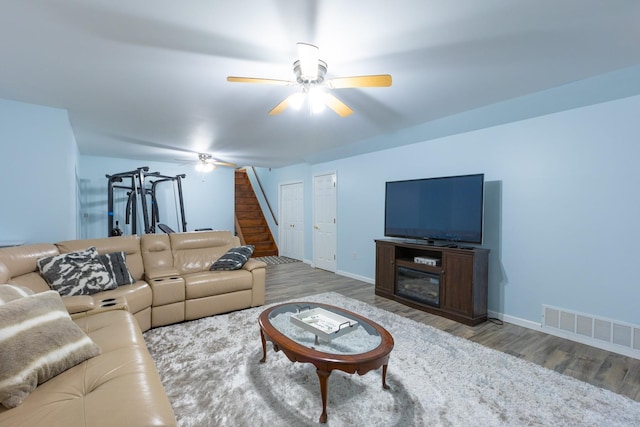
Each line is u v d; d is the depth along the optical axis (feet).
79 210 16.76
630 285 7.89
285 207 23.84
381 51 6.38
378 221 15.34
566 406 5.85
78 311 6.67
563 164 9.02
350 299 12.79
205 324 9.87
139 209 20.79
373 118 10.88
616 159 8.07
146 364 4.80
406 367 7.23
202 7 4.97
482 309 10.30
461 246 11.21
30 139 9.64
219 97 8.89
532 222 9.71
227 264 11.80
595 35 5.82
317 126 12.00
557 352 8.11
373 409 5.74
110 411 3.53
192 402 5.91
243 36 5.84
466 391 6.31
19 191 9.58
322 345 5.96
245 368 7.14
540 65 7.00
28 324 4.31
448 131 11.76
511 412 5.68
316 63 5.70
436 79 7.72
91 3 4.86
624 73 7.22
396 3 4.89
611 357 7.84
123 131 12.71
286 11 5.08
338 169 17.93
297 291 14.07
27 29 5.56
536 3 4.91
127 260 10.52
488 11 5.11
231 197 24.12
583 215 8.65
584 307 8.66
